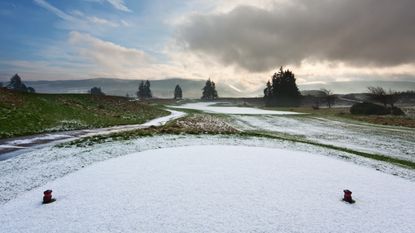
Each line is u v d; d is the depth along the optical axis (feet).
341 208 33.06
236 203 33.27
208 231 26.50
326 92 341.21
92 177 42.83
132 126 121.39
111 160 54.03
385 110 195.21
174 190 37.17
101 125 118.01
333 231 27.45
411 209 33.60
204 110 268.82
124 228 26.86
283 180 42.80
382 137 100.42
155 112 213.87
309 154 64.18
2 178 42.19
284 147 72.49
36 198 34.83
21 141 73.61
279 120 167.94
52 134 88.48
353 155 64.80
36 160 52.80
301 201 34.65
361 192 38.99
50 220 28.66
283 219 29.50
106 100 205.98
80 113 139.33
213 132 95.50
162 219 28.78
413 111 214.07
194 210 31.04
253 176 44.32
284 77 427.33
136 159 54.90
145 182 40.37
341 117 189.06
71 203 32.96
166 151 63.26
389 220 30.37
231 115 195.72
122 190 37.06
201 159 55.42
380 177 46.98
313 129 125.70
